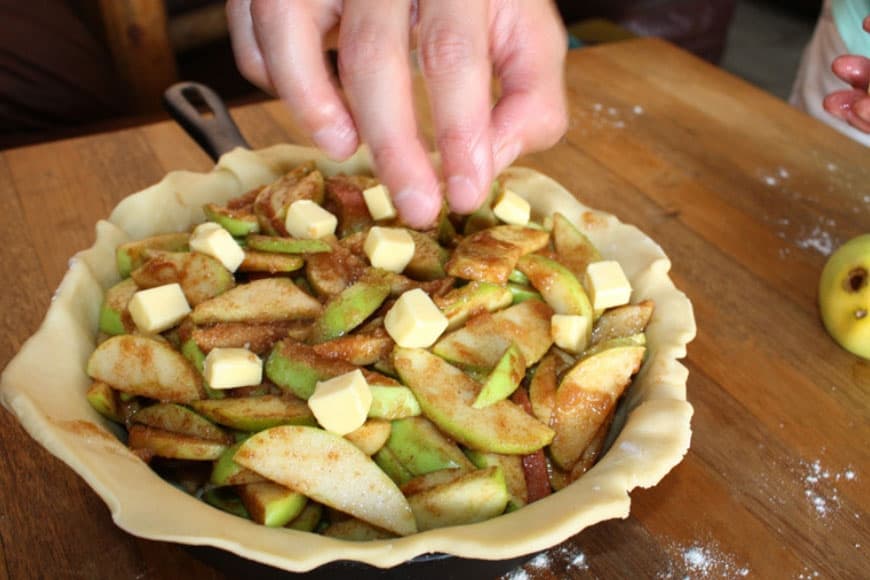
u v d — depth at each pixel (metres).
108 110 0.88
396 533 0.34
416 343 0.37
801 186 0.61
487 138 0.35
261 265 0.41
